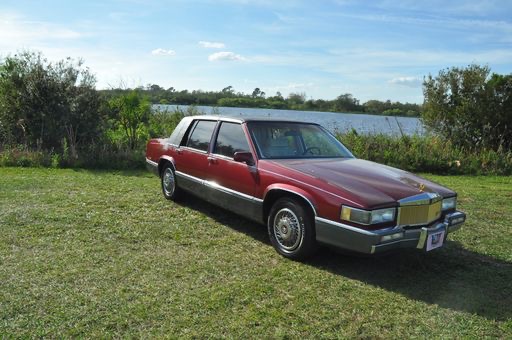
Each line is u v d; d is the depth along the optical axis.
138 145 12.92
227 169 5.79
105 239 5.37
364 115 28.94
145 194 7.85
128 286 4.10
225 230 5.93
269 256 5.02
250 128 5.76
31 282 4.10
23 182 8.59
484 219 7.12
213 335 3.33
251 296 3.99
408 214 4.41
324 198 4.50
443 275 4.71
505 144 15.17
